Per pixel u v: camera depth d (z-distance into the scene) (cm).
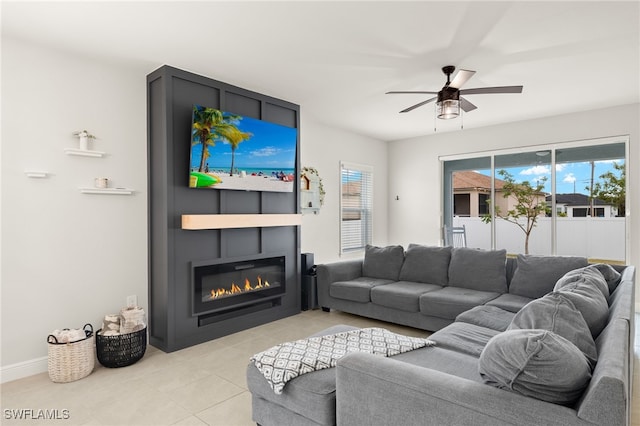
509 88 320
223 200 389
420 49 322
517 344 125
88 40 299
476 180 622
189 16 265
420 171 683
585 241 523
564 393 118
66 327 317
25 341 296
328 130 602
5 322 288
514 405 118
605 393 103
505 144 584
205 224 355
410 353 218
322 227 593
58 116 314
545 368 117
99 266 336
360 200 668
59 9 253
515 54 332
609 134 496
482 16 269
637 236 480
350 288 439
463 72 295
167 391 265
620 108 489
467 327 265
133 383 278
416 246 467
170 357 329
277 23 277
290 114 471
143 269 365
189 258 362
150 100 367
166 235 345
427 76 384
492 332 258
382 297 409
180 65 351
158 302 358
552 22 277
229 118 374
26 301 297
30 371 296
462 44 313
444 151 652
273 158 422
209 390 267
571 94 443
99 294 336
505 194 592
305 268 494
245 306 412
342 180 630
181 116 359
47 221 308
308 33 293
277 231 447
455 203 647
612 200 503
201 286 367
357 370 154
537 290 358
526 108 502
